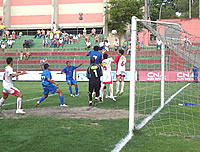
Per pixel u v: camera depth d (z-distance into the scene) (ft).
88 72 26.68
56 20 117.70
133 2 105.19
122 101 29.86
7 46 103.35
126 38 110.73
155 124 17.74
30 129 15.99
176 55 31.32
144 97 33.50
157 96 34.50
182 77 42.27
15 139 13.76
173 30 22.22
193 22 92.63
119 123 17.92
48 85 25.08
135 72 15.85
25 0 122.01
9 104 27.25
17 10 122.52
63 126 16.89
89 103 27.22
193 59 26.89
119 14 103.65
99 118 19.79
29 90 44.04
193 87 41.55
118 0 105.50
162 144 13.04
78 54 82.99
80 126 16.88
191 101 29.96
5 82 21.63
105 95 36.14
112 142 13.32
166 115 21.12
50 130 15.74
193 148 12.40
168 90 41.37
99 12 116.98
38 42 103.81
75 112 22.63
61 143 13.07
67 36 98.89
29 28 120.47
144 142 13.38
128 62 72.69
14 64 82.07
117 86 33.24
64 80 68.03
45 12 120.98
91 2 117.70
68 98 33.04
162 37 23.99
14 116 20.54
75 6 118.52
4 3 119.65
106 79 29.84
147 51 60.64
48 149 12.10
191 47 25.35
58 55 85.66
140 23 19.43
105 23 113.60
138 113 22.06
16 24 122.72
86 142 13.26
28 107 25.45
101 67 28.40
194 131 15.90
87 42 89.15
